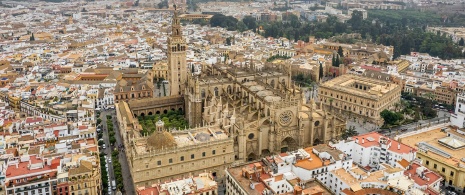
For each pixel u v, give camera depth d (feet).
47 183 611.88
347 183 586.86
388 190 572.92
